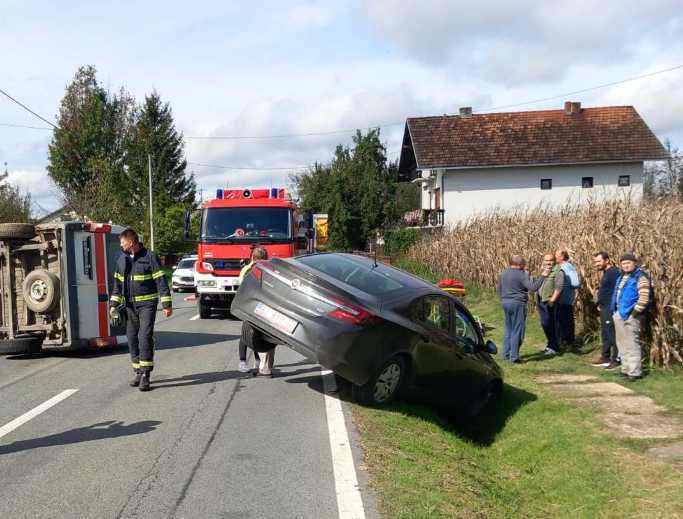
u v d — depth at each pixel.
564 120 39.09
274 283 6.91
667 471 5.42
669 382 8.31
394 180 49.72
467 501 4.61
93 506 4.07
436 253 26.92
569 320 10.83
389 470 4.86
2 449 5.21
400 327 6.50
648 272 8.78
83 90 58.41
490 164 36.53
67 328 9.78
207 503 4.14
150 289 7.38
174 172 60.56
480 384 7.80
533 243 15.41
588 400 7.67
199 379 7.97
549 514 5.06
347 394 7.15
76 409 6.49
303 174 57.25
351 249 46.78
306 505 4.13
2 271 9.80
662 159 36.09
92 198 35.09
